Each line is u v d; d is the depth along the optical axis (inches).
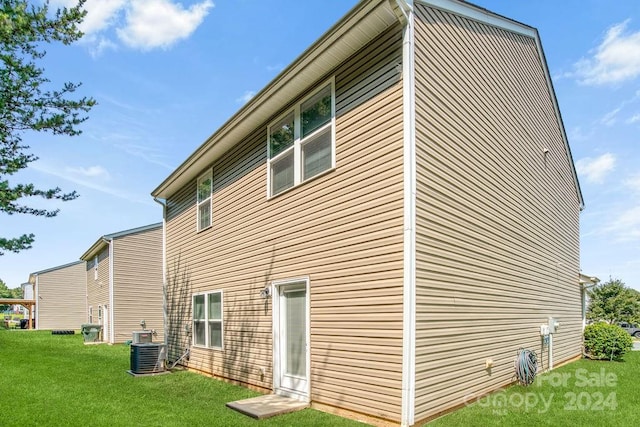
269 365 263.0
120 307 662.5
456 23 236.5
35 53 217.0
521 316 295.3
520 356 270.5
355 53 217.6
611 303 1112.2
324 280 221.6
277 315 261.1
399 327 176.2
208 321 348.8
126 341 640.4
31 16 202.8
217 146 334.6
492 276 251.3
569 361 422.3
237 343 301.9
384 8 184.5
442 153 206.2
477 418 187.5
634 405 224.5
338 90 226.1
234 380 301.4
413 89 187.5
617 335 452.4
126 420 198.5
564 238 432.8
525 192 322.0
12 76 208.2
